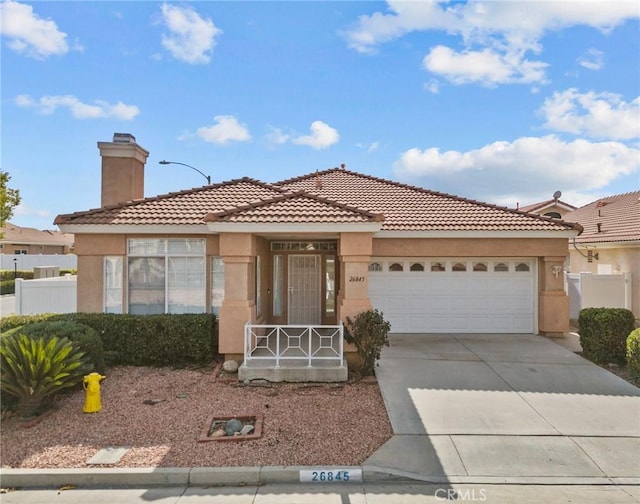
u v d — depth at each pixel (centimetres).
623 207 1988
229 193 1271
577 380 881
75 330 840
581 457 573
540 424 670
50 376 680
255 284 1091
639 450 593
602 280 1497
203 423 666
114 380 871
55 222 1102
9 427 651
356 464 546
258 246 1120
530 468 546
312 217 938
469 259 1325
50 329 816
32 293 1431
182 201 1220
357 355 941
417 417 692
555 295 1276
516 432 642
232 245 959
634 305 1478
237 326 950
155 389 821
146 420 677
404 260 1328
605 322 1001
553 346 1160
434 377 892
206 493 500
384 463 550
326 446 593
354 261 952
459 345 1167
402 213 1362
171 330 966
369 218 933
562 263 1284
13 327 1056
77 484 516
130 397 779
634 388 836
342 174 1752
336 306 1354
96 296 1138
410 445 600
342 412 712
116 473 519
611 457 574
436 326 1327
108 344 967
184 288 1143
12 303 2227
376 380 870
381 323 909
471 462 559
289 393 801
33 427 651
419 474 530
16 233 4616
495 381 870
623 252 1554
